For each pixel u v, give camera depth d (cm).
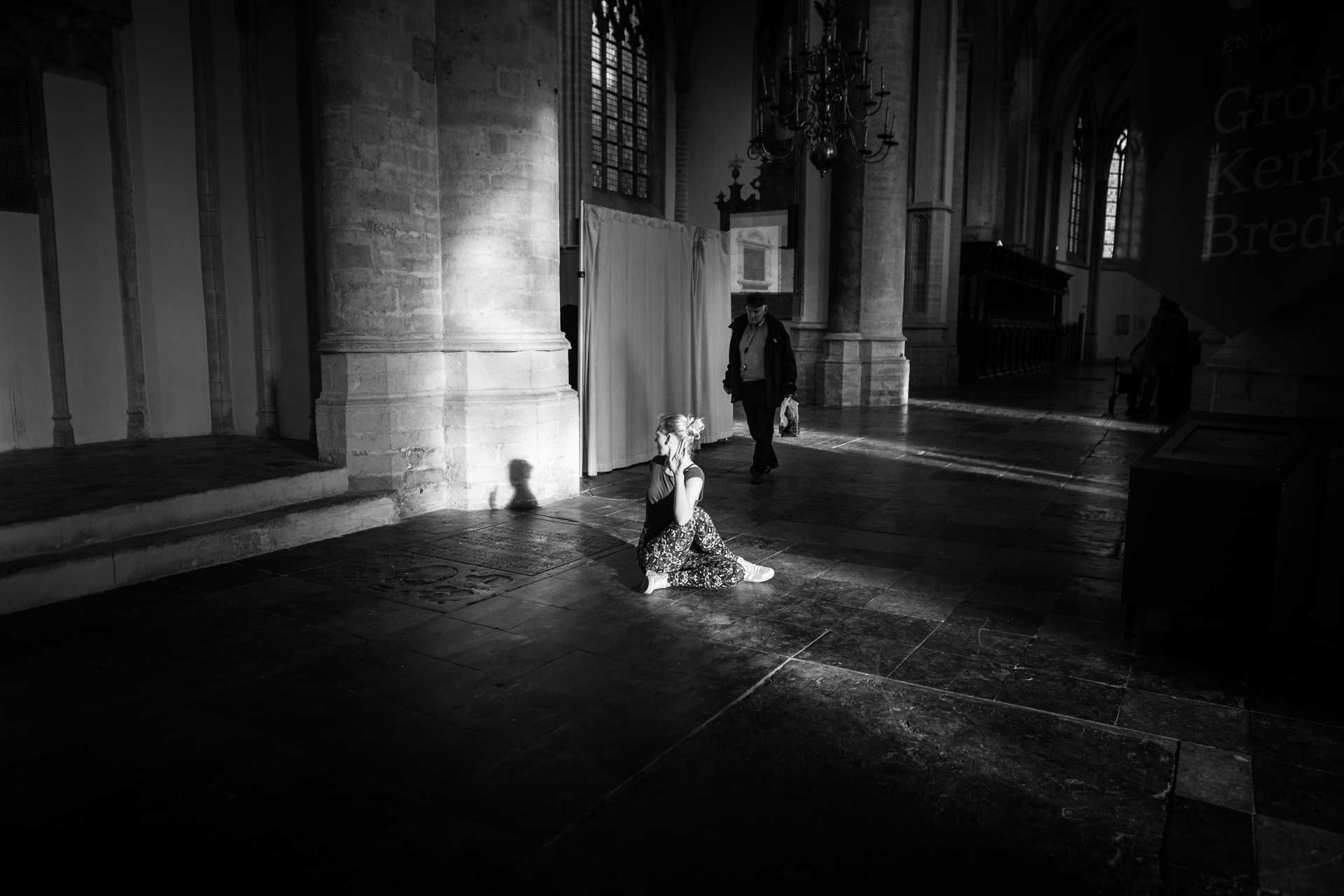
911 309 2167
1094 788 302
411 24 688
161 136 813
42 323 761
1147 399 1500
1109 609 491
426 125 710
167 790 295
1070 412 1555
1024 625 465
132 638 436
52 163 757
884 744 332
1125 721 354
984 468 964
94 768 310
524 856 259
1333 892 246
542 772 309
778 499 791
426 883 246
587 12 1880
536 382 745
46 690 375
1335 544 443
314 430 816
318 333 814
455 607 488
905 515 727
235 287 852
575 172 1894
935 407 1658
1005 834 274
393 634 445
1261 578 400
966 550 619
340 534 643
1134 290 4388
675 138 2255
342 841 267
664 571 518
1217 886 249
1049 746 332
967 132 2658
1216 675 400
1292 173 431
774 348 844
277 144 806
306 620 465
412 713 356
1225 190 455
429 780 304
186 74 825
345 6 648
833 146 1295
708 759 320
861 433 1262
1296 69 425
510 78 711
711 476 907
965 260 2373
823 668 406
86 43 766
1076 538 651
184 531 561
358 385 682
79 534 520
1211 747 332
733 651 426
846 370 1644
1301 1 420
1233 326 461
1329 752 329
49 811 282
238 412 871
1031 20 2939
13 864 254
